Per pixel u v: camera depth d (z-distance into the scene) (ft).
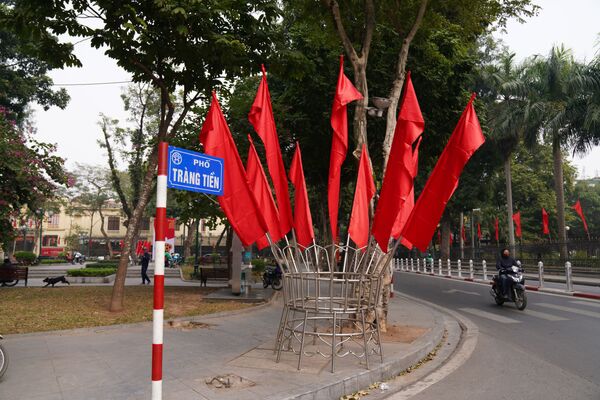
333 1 29.76
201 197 46.98
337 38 37.42
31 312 31.94
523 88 82.74
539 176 132.77
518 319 34.30
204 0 30.81
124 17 30.30
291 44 47.96
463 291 57.11
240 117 48.39
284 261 19.36
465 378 18.83
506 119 84.23
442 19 35.70
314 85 46.91
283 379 16.49
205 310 35.06
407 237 18.98
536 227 133.39
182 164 12.98
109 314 31.91
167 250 114.62
